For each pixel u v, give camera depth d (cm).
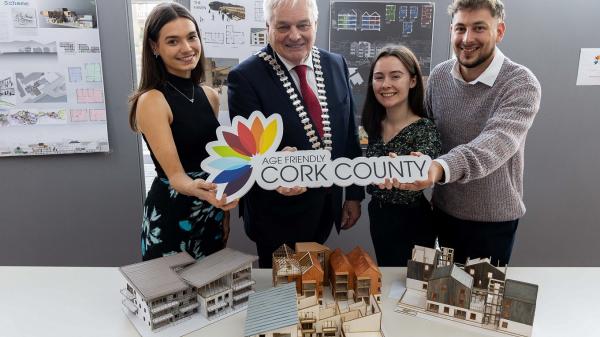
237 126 116
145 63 136
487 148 123
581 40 218
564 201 241
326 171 118
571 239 246
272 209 153
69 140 223
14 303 115
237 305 113
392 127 155
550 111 229
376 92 149
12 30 207
